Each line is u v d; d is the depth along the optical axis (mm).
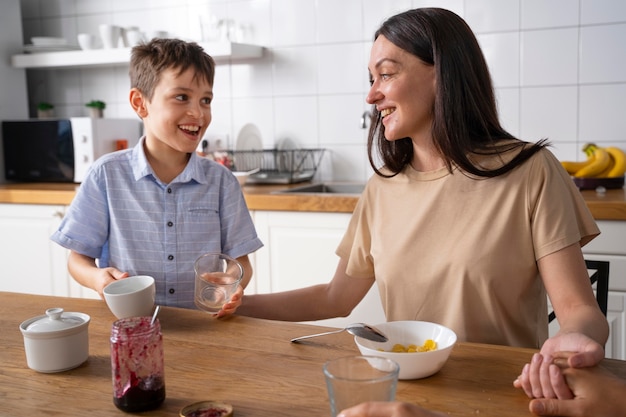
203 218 1692
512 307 1270
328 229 2395
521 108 2662
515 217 1243
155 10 3215
